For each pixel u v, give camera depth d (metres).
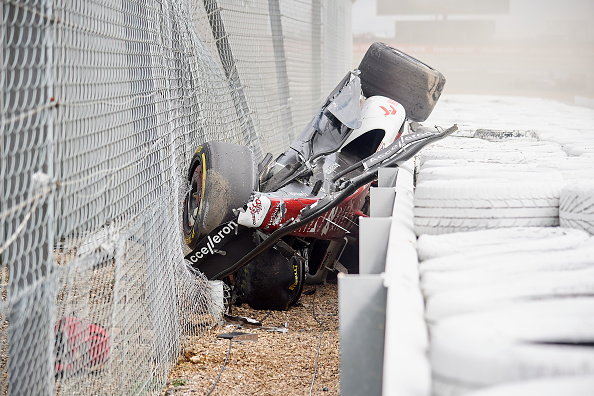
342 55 29.12
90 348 4.75
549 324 3.23
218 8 10.58
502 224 5.88
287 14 16.39
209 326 7.96
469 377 3.03
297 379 6.43
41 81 4.05
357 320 3.68
